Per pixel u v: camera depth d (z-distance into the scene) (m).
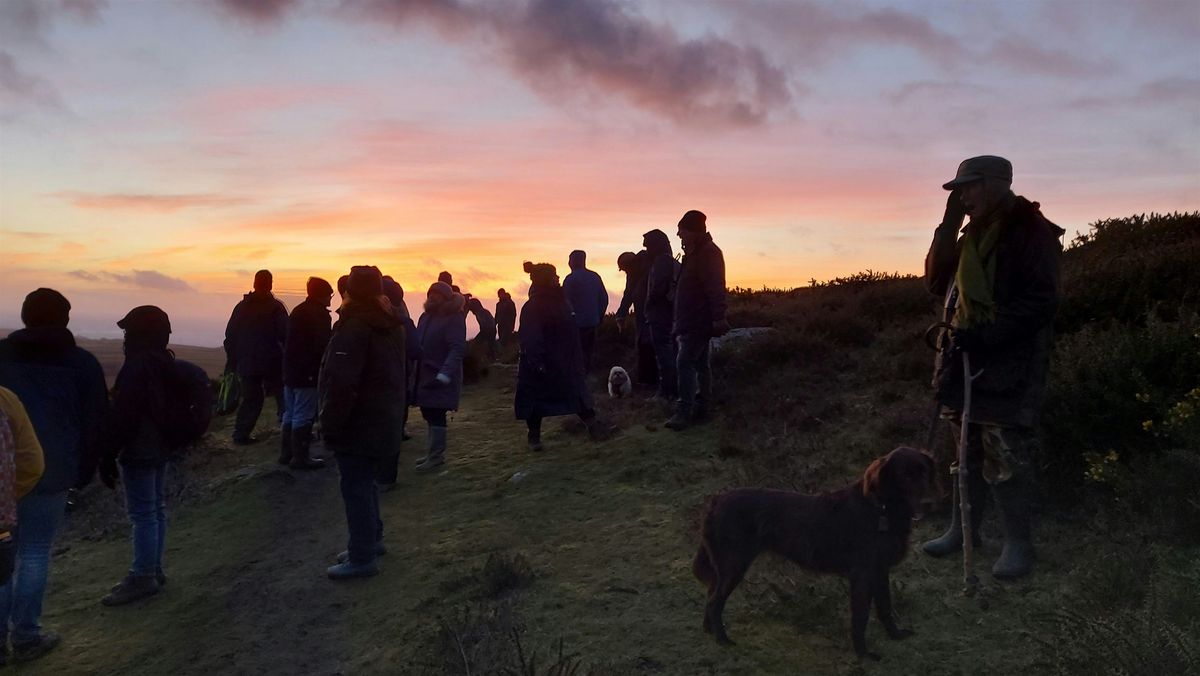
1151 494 4.48
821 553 3.86
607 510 6.43
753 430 7.61
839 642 4.01
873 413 7.50
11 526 3.74
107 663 4.98
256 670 4.69
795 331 10.66
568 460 7.99
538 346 8.38
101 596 6.08
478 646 4.29
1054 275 4.14
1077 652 3.39
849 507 3.80
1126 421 4.98
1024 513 4.28
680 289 8.23
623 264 11.11
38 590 5.13
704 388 8.48
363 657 4.66
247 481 8.28
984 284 4.26
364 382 5.63
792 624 4.25
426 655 4.46
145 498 5.88
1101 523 4.64
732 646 4.10
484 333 19.36
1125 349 5.46
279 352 10.28
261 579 6.04
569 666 4.04
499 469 8.12
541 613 4.75
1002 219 4.25
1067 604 3.90
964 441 4.21
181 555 6.75
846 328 10.47
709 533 4.20
